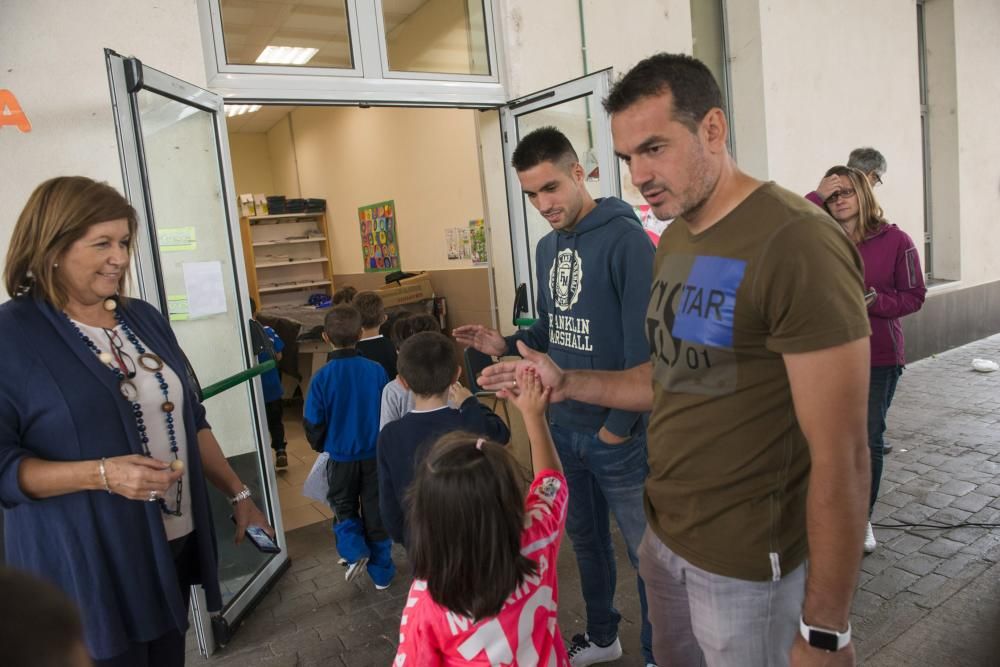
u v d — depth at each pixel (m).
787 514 1.12
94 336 1.40
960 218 6.42
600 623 2.14
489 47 3.61
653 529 1.35
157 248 2.13
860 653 2.14
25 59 2.36
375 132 7.77
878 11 5.58
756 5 4.71
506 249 4.00
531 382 1.47
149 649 1.51
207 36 2.78
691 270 1.18
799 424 1.06
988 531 2.88
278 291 9.38
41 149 2.40
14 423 1.27
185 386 1.55
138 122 2.07
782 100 4.90
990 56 6.59
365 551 2.73
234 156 10.95
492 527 1.16
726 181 1.15
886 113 5.72
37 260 1.30
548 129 1.86
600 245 1.81
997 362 5.75
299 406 6.73
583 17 3.82
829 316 0.97
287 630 2.59
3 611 0.48
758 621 1.15
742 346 1.10
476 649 1.21
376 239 8.21
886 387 2.60
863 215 2.66
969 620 2.27
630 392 1.53
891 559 2.71
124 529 1.34
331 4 3.12
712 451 1.16
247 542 2.86
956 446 3.89
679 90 1.09
